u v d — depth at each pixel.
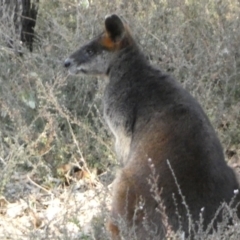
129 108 11.06
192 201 9.37
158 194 9.26
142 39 15.05
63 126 13.96
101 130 13.24
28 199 12.03
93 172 13.14
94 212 11.66
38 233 10.28
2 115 13.93
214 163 9.58
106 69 11.99
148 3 16.47
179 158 9.63
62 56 14.75
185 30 15.60
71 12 16.84
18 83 14.59
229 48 14.72
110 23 11.81
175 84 10.82
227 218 9.15
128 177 9.97
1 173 12.37
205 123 10.01
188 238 8.99
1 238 10.99
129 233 9.35
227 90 14.22
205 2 16.38
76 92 14.30
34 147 13.19
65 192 12.53
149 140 10.12
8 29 15.66
